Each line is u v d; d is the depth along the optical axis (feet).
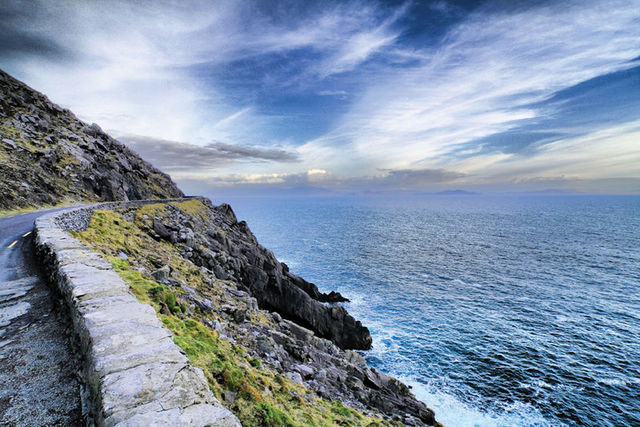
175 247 110.11
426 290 280.31
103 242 65.16
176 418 16.17
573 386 135.85
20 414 18.60
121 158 240.12
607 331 191.83
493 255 435.94
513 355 162.81
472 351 166.91
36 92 203.10
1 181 113.09
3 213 98.68
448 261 401.70
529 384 137.08
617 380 140.46
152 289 42.16
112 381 17.90
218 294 79.66
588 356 161.89
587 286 284.82
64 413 19.01
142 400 16.96
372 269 363.56
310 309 172.14
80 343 24.68
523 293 268.62
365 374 91.56
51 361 24.57
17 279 43.42
